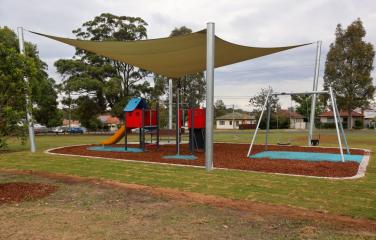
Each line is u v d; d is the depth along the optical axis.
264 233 3.93
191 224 4.25
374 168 8.30
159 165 9.02
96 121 44.59
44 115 32.12
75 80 31.80
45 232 3.96
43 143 18.47
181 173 7.77
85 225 4.21
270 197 5.51
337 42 46.72
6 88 5.72
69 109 36.09
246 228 4.09
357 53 45.19
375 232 3.94
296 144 16.70
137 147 14.66
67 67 32.59
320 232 3.94
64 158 10.70
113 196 5.68
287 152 11.73
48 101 31.05
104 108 34.94
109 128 48.62
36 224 4.25
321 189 6.02
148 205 5.13
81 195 5.76
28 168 8.80
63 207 5.02
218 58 12.37
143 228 4.11
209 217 4.52
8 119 5.64
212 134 8.12
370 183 6.50
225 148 13.80
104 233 3.94
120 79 33.66
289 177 7.14
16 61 5.90
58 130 43.53
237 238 3.78
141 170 8.24
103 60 34.06
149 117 13.59
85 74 32.81
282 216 4.54
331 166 8.51
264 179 6.94
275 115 55.03
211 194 5.75
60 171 8.25
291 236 3.83
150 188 6.26
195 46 10.58
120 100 33.62
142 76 36.09
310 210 4.79
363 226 4.14
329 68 46.50
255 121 61.50
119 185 6.54
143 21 35.69
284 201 5.26
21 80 5.89
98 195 5.75
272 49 11.55
